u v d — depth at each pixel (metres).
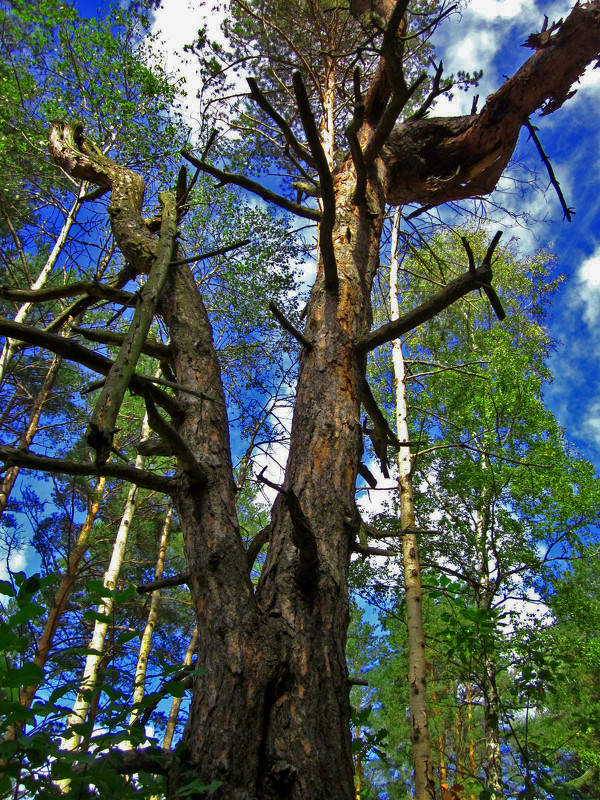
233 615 2.06
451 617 3.79
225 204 9.31
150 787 1.54
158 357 3.00
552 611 8.38
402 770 14.08
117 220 3.68
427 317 2.89
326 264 3.28
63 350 2.22
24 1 8.66
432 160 5.34
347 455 2.77
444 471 9.52
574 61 4.79
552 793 3.52
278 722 1.90
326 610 2.21
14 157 9.07
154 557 13.27
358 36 7.81
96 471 2.25
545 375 10.57
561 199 5.25
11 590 1.55
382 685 13.58
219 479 2.39
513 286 12.42
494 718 4.00
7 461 2.14
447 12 4.90
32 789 1.44
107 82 9.05
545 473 8.52
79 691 1.56
